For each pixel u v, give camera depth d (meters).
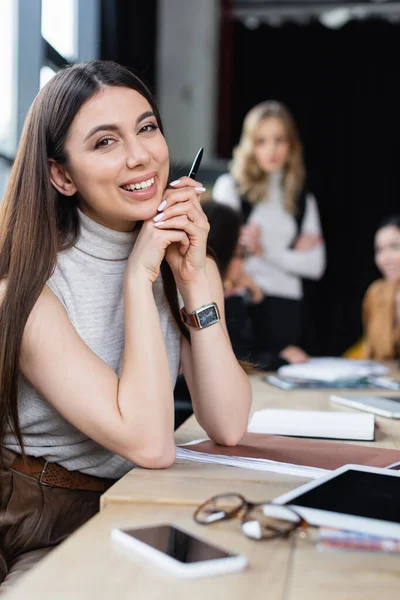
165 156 1.35
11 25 3.26
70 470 1.35
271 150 3.69
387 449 1.34
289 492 0.97
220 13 6.23
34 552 1.29
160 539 0.83
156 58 5.64
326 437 1.48
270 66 6.39
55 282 1.37
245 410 1.41
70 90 1.32
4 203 1.36
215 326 1.42
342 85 6.44
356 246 6.54
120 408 1.20
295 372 2.47
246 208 3.73
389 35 6.39
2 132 3.23
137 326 1.26
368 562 0.80
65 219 1.39
